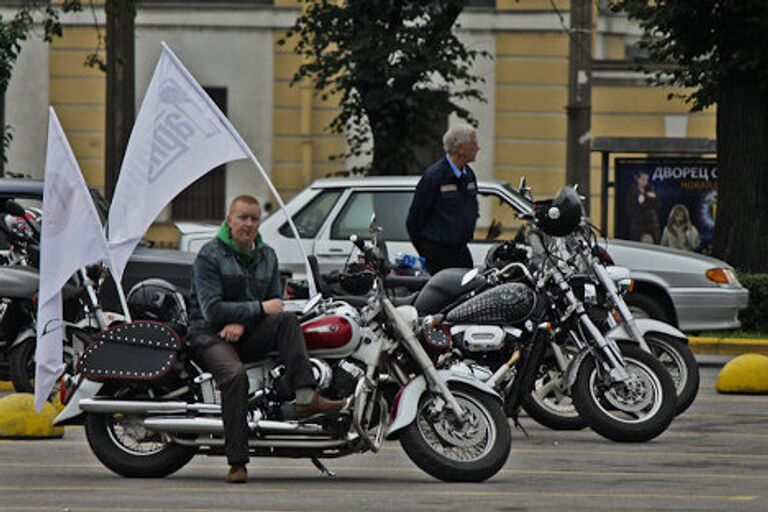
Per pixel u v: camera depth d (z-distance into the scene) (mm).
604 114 76125
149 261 36469
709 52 53594
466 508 21609
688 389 30062
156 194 26625
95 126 77125
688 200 56531
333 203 39969
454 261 31703
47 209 25812
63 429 29094
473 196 31891
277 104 77562
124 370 23547
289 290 29906
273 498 22359
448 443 23938
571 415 29688
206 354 23438
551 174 76625
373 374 23734
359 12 60562
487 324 27172
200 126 26766
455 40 60656
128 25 55281
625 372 27719
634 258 41406
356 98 61906
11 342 33281
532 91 76500
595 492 23109
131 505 21719
